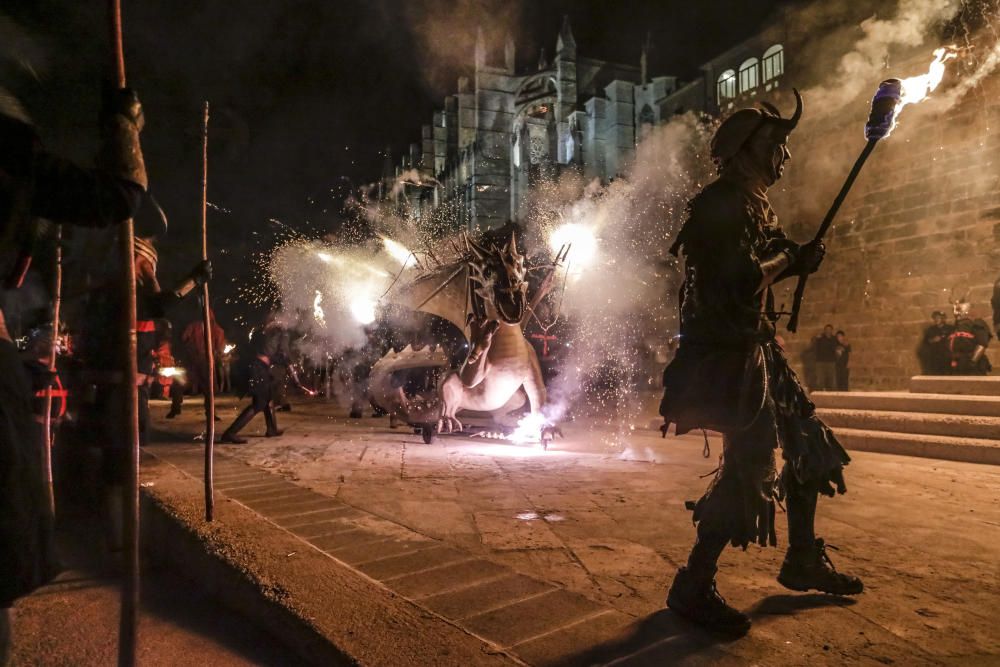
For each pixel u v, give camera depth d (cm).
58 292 283
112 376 352
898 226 1264
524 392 746
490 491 467
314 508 404
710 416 225
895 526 374
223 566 281
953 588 269
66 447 432
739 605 248
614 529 362
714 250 232
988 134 1128
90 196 147
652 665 194
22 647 246
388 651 197
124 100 166
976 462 613
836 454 252
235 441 749
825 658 201
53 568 151
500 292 670
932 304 1197
